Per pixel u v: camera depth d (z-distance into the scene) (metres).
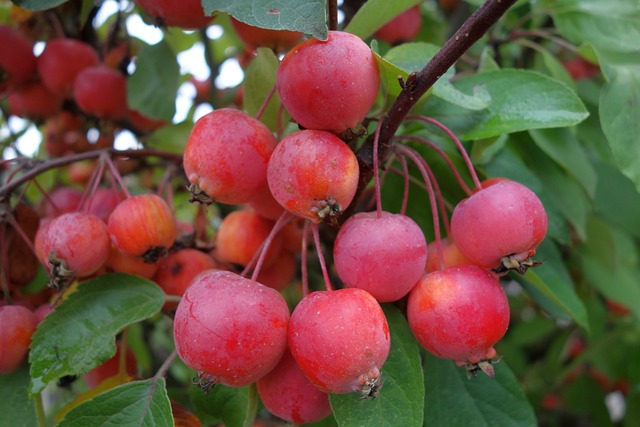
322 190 0.17
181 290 0.23
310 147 0.17
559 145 0.27
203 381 0.17
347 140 0.18
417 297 0.19
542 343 0.53
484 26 0.18
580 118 0.21
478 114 0.22
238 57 0.36
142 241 0.21
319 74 0.17
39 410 0.21
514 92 0.22
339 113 0.18
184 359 0.17
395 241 0.18
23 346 0.21
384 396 0.19
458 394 0.23
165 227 0.22
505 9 0.17
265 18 0.17
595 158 0.33
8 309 0.22
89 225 0.21
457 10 0.41
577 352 0.50
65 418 0.19
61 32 0.32
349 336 0.17
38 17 0.33
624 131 0.24
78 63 0.31
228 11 0.18
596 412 0.45
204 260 0.23
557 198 0.28
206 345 0.17
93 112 0.31
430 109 0.23
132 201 0.21
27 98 0.32
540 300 0.26
